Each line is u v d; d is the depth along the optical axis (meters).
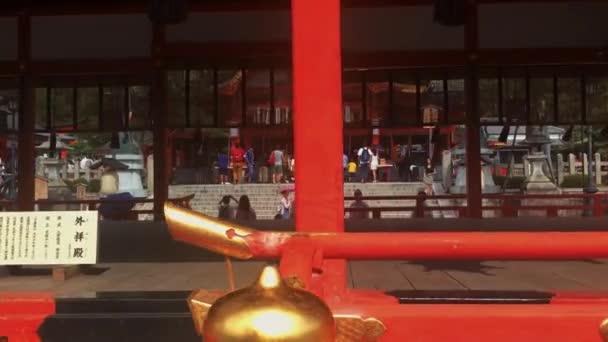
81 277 5.80
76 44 12.16
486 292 3.24
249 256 1.41
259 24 12.02
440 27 11.84
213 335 0.95
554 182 25.77
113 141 14.05
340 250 1.50
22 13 11.80
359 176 33.94
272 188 25.77
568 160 33.34
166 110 12.30
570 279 5.25
